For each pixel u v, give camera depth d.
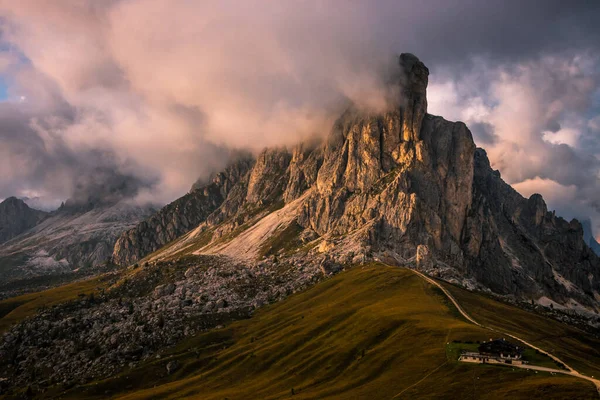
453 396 142.75
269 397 198.75
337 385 184.38
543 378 140.62
